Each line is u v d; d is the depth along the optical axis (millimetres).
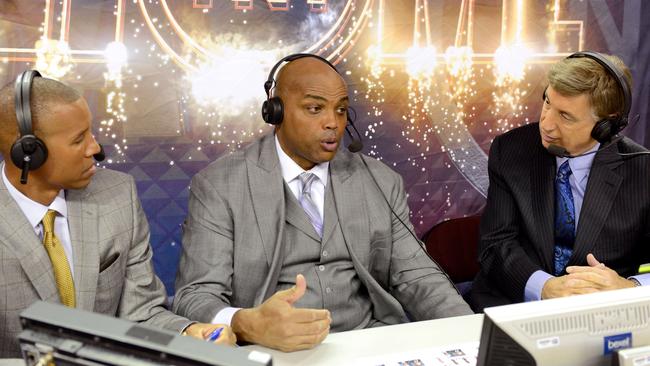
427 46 2312
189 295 1461
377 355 1157
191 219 1607
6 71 1930
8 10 1899
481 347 871
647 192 1646
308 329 1162
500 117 2459
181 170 2148
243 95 2156
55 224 1332
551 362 850
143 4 2010
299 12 2154
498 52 2398
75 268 1310
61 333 743
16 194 1266
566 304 869
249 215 1581
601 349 865
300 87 1538
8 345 1264
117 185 1444
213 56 2105
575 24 2451
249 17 2113
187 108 2113
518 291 1647
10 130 1169
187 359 703
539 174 1759
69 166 1207
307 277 1587
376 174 1738
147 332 733
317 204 1652
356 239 1634
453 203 2471
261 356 708
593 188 1666
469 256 2072
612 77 1513
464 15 2332
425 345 1202
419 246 1713
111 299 1384
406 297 1650
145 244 1479
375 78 2281
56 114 1161
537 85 2469
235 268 1562
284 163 1647
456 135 2418
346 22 2209
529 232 1721
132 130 2074
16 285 1244
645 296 893
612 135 1582
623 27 2498
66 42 1968
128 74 2039
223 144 2172
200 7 2062
